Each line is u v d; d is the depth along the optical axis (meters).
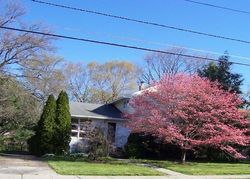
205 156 28.31
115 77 62.03
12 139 29.92
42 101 35.12
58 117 27.67
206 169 20.64
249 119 26.20
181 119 23.38
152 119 23.53
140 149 28.67
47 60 35.94
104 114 32.97
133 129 24.61
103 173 17.23
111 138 32.47
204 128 23.12
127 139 31.00
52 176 16.02
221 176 18.66
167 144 27.23
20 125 29.22
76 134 31.41
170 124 23.42
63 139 27.47
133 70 62.62
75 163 21.38
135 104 25.12
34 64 34.31
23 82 32.66
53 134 27.23
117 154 28.84
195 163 24.92
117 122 33.00
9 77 30.22
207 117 23.22
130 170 18.44
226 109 23.89
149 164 22.97
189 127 23.19
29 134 28.53
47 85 35.88
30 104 29.86
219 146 24.77
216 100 23.53
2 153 27.19
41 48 34.56
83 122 30.78
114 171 17.86
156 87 24.67
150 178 16.84
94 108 34.34
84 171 17.45
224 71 35.47
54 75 37.09
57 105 28.00
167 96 23.59
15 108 28.36
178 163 24.27
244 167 23.14
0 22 32.06
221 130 23.25
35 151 27.09
